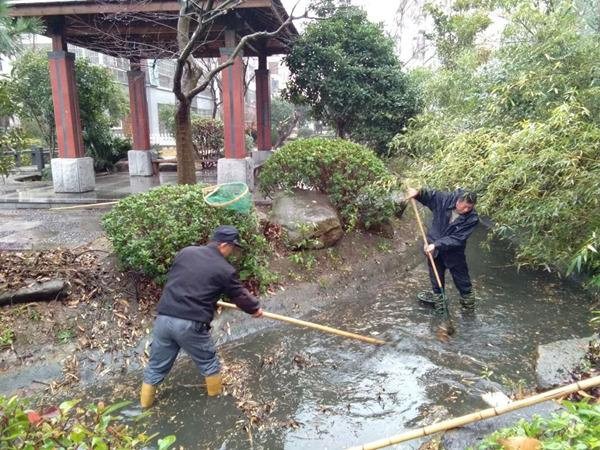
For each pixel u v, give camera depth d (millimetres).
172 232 4414
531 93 4906
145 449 2908
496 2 6977
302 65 10133
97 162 13016
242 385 3639
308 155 6160
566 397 3033
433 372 3758
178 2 7562
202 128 13391
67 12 7840
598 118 4488
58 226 6723
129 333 4164
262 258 5281
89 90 11852
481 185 4840
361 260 6117
